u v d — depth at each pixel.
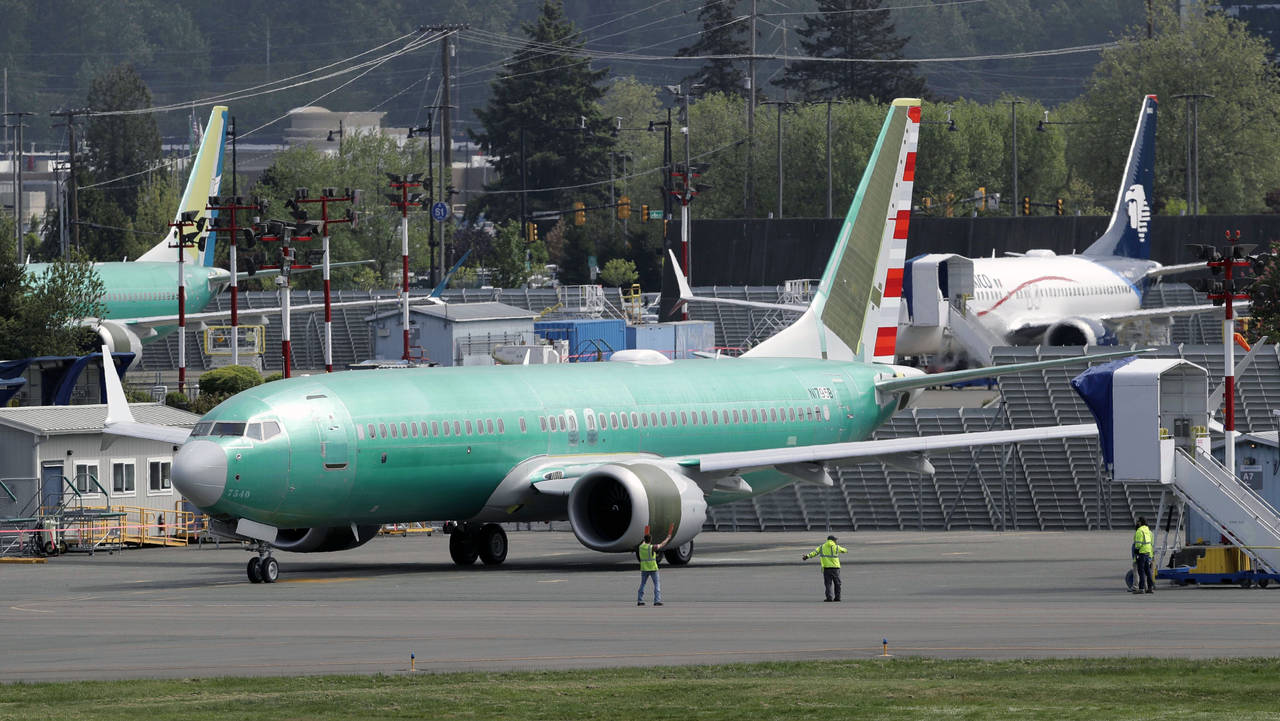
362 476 195.50
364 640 138.88
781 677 115.88
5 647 138.50
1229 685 109.62
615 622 149.75
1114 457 188.25
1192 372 190.88
